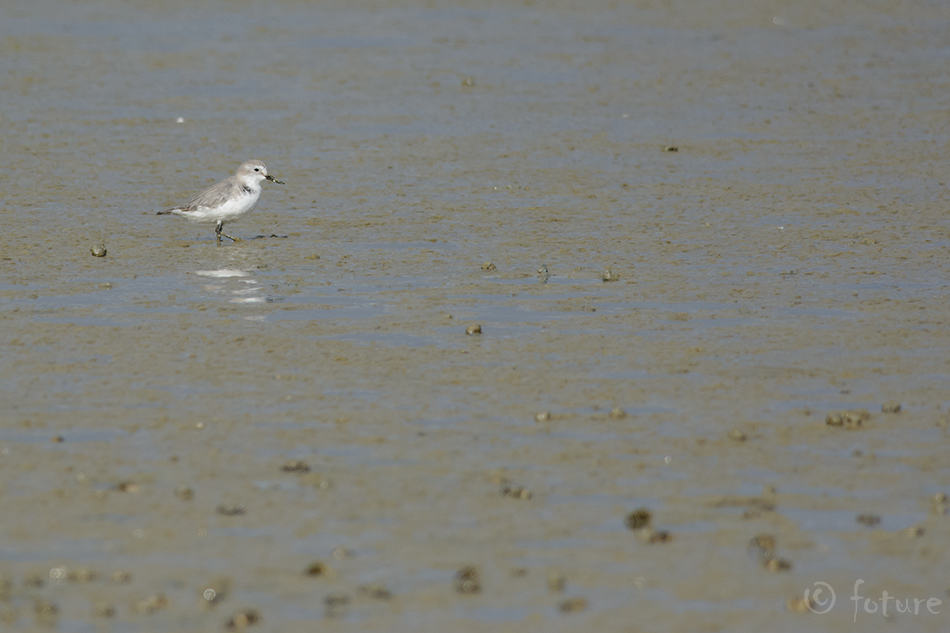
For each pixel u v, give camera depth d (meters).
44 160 25.38
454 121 29.67
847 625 8.91
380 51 38.66
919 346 14.58
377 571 9.52
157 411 12.54
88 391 13.05
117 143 27.09
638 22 44.41
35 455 11.45
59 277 17.44
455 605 9.06
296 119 29.78
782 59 37.97
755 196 22.89
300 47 39.25
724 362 14.05
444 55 38.19
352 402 12.83
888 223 20.80
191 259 18.53
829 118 30.17
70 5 47.22
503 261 18.50
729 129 29.00
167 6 47.12
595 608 9.05
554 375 13.65
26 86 33.12
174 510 10.44
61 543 9.85
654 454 11.59
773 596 9.24
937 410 12.62
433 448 11.70
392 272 17.89
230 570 9.48
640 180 24.20
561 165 25.45
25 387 13.14
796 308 16.09
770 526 10.26
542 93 33.03
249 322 15.50
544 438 11.95
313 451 11.62
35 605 8.98
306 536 10.02
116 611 8.92
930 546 9.93
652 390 13.20
